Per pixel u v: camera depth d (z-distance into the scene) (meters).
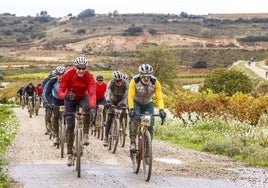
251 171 11.31
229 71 60.19
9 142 15.74
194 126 22.08
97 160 12.20
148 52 74.69
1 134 18.36
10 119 26.81
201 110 23.45
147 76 10.05
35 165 11.23
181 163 12.23
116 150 14.08
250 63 123.25
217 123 21.86
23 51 194.00
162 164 11.91
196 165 11.93
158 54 74.06
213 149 14.92
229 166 12.02
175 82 76.00
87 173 10.25
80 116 9.95
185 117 23.75
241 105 23.45
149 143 9.46
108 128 14.22
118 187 8.94
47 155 12.94
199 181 9.70
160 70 73.81
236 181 9.86
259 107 23.39
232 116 23.03
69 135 10.20
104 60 148.75
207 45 199.38
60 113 13.72
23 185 8.95
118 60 149.12
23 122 24.81
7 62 151.50
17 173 10.12
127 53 178.88
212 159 13.25
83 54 180.88
